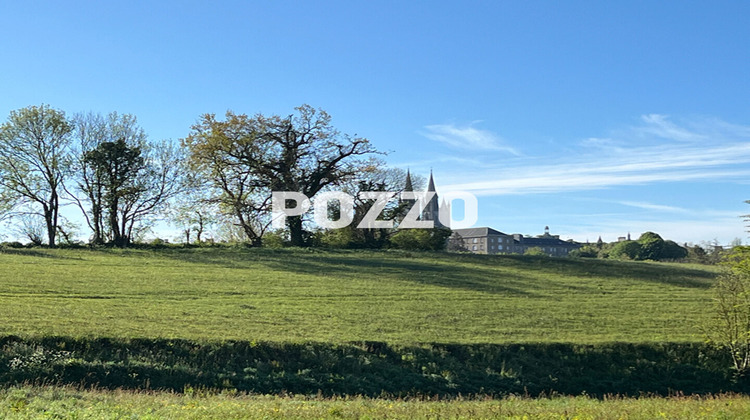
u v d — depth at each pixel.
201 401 19.25
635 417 16.19
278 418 15.41
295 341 28.39
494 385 27.11
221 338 27.98
